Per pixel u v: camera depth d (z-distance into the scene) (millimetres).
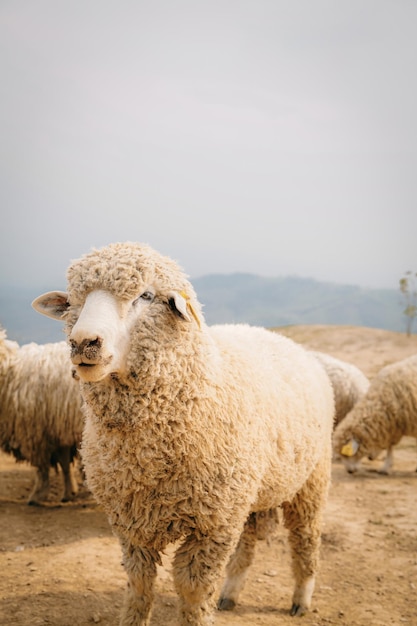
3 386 7059
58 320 3609
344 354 27703
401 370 9930
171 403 3281
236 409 3527
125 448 3252
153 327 3232
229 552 3441
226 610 4531
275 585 5133
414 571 5430
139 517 3350
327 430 4840
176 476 3275
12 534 5992
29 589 4629
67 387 7027
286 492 4145
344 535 6449
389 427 9727
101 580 4879
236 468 3428
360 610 4621
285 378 4324
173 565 3416
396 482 9297
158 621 4266
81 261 3352
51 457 7441
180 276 3477
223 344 3967
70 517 6676
